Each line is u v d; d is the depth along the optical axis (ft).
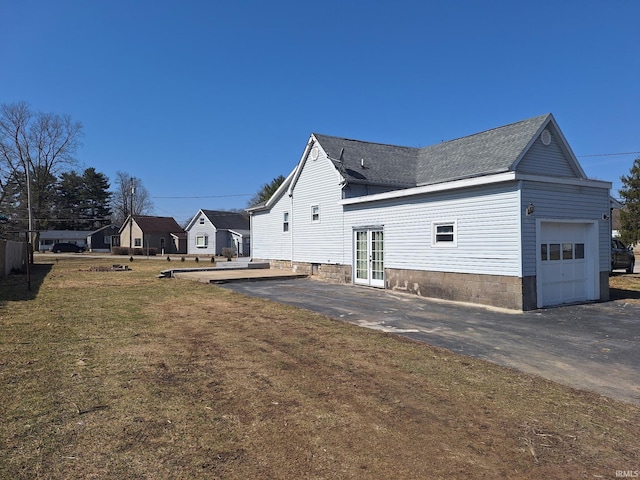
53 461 11.07
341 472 10.83
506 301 35.81
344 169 58.03
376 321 30.83
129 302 38.45
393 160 65.57
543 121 51.34
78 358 20.22
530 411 14.94
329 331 26.76
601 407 15.47
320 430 13.14
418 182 59.47
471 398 16.01
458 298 39.93
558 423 14.03
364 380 17.70
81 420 13.51
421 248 44.11
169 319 30.35
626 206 94.32
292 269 68.59
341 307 36.73
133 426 13.15
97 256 159.74
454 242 40.50
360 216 53.42
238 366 19.29
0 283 55.93
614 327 29.07
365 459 11.50
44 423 13.25
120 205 289.33
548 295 37.65
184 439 12.38
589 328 28.73
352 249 55.06
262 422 13.61
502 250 36.22
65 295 43.45
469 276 38.96
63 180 264.31
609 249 42.11
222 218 171.83
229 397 15.64
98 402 14.96
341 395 16.02
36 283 55.83
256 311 33.94
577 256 40.09
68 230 261.85
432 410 14.82
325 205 60.59
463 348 23.50
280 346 22.93
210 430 12.98
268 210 77.05
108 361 19.79
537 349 23.41
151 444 12.05
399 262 46.91
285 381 17.40
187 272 67.21
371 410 14.71
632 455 12.09
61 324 28.22
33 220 176.86
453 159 59.31
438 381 17.78
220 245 166.71
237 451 11.78
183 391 16.14
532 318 32.07
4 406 14.51
